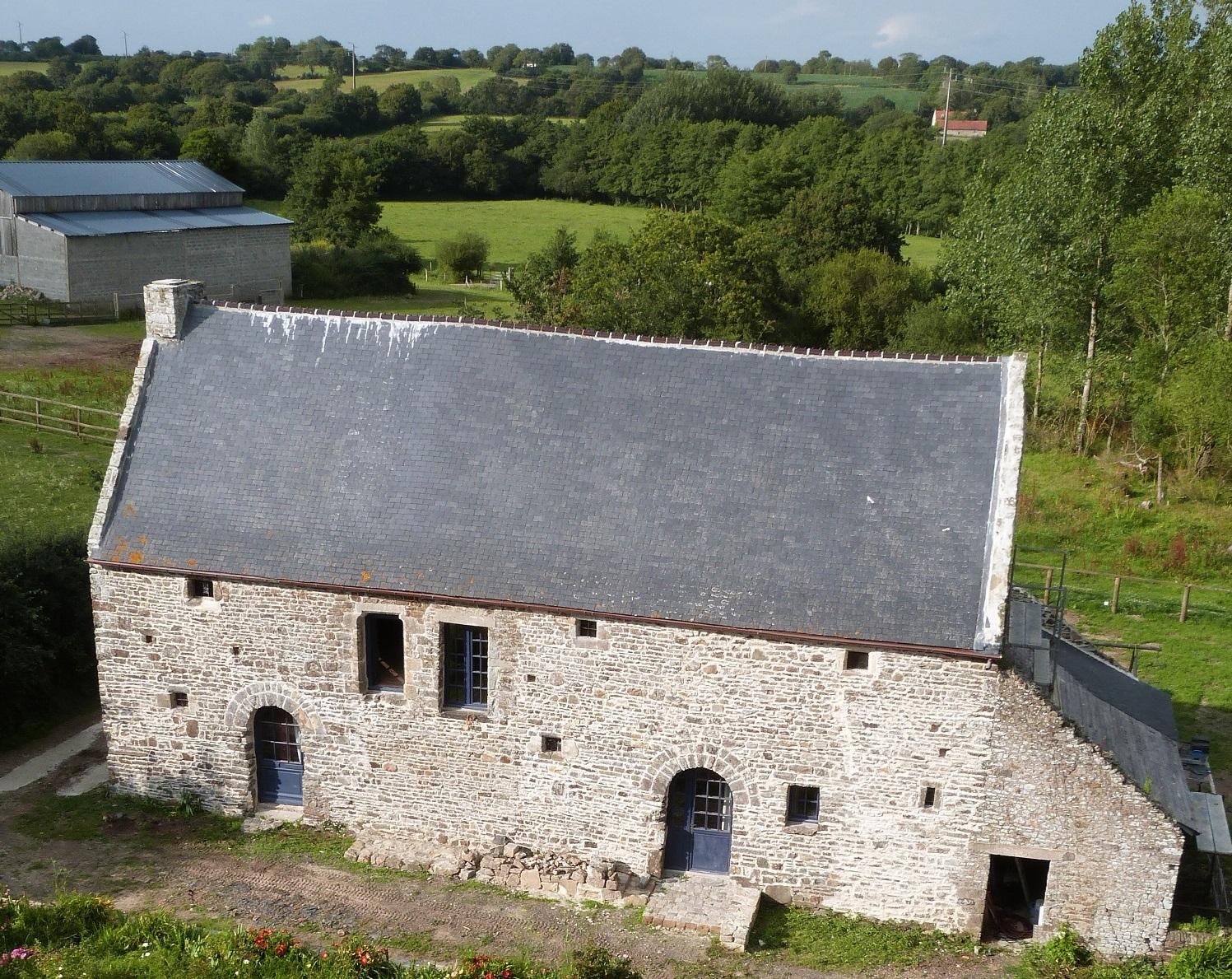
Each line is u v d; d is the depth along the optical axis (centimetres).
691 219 6406
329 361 2284
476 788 2130
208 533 2138
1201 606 3328
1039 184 4728
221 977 1639
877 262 6781
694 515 2036
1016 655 2080
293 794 2273
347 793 2195
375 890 2028
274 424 2230
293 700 2161
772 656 1923
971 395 2058
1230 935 1889
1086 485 4241
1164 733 2200
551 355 2248
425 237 10800
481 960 1691
